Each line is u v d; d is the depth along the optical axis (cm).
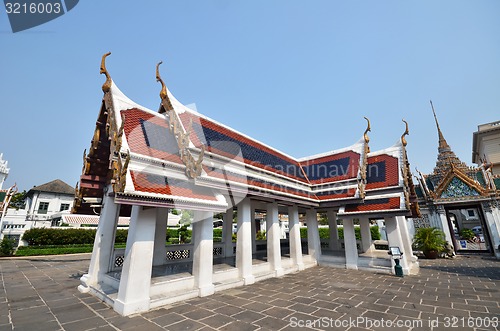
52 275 1224
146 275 688
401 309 696
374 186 1474
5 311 662
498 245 1844
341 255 1522
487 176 2041
